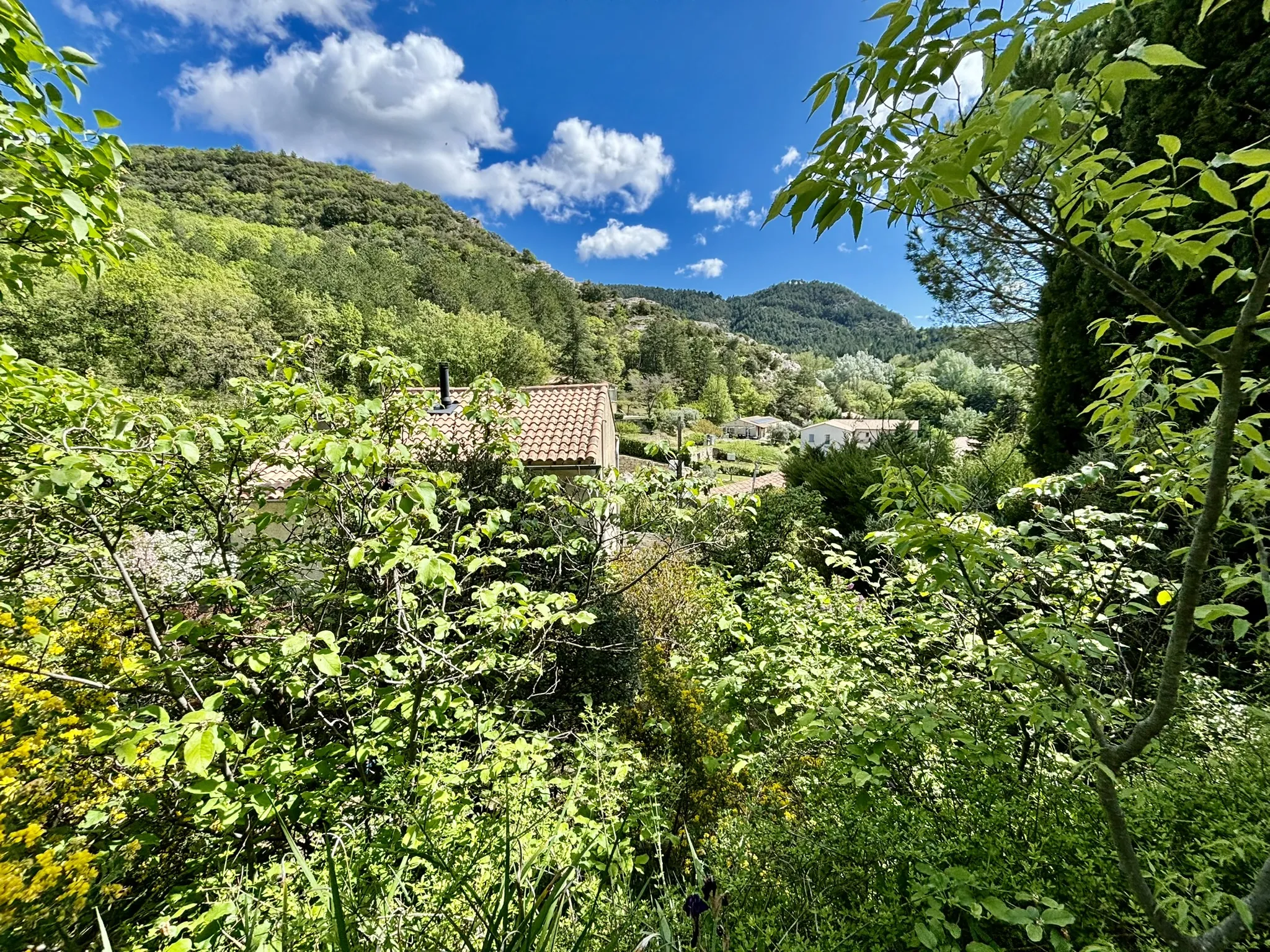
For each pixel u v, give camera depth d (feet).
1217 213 13.48
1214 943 4.23
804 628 9.90
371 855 7.18
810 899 6.41
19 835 5.56
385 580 10.71
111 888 6.56
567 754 12.23
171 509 10.48
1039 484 8.75
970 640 9.09
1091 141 4.31
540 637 12.54
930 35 3.32
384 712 9.56
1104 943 4.52
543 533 13.44
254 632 9.53
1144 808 6.00
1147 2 2.91
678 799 10.85
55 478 6.39
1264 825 5.56
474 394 13.15
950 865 5.70
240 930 6.22
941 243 29.12
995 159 3.29
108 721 6.41
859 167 3.85
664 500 12.55
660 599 21.33
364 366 11.27
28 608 9.14
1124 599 9.22
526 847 7.47
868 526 23.57
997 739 7.05
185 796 8.22
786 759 9.37
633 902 6.46
